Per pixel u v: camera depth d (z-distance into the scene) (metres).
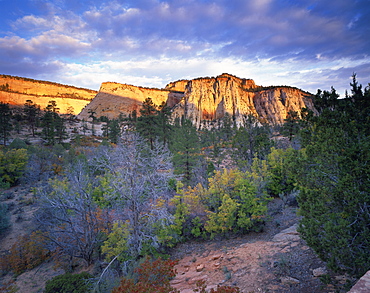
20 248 19.03
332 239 5.91
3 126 62.03
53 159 43.28
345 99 7.42
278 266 8.26
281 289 6.71
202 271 10.44
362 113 6.87
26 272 18.02
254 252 10.75
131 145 15.45
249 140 34.84
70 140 73.12
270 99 168.12
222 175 17.95
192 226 17.89
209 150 52.84
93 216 18.02
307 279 6.90
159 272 7.63
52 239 16.78
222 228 15.22
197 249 15.37
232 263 10.14
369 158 5.94
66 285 11.92
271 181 22.78
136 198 14.48
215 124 149.62
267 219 16.39
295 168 8.40
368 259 5.32
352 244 5.73
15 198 31.58
